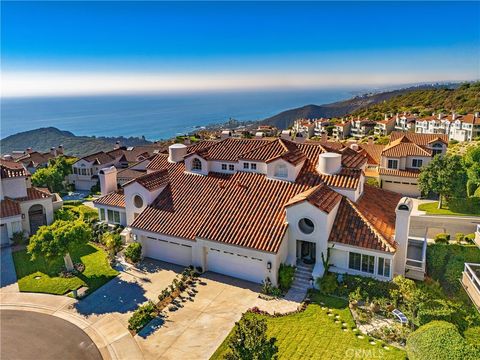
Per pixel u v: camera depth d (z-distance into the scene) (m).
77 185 69.44
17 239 37.19
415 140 64.88
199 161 37.62
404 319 21.84
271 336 21.34
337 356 19.48
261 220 29.14
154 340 21.80
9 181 39.78
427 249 34.44
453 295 26.25
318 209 26.44
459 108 147.50
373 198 33.75
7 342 21.95
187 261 31.05
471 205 49.41
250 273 28.06
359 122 134.88
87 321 23.95
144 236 32.47
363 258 25.98
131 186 35.44
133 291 27.47
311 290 26.16
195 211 32.34
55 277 30.00
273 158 32.88
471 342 19.52
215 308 24.77
